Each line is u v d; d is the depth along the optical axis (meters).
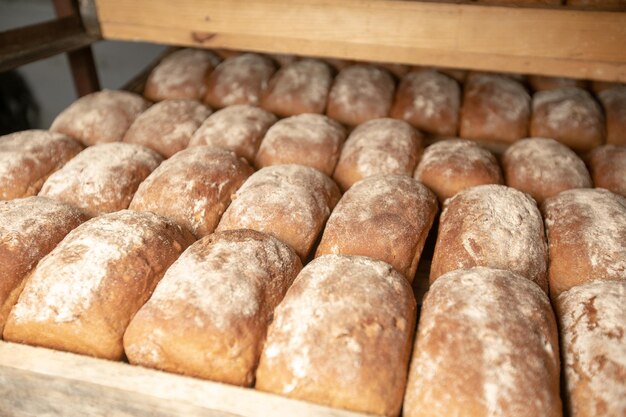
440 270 0.61
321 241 0.64
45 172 0.77
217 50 1.12
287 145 0.79
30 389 0.52
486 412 0.45
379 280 0.54
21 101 1.85
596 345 0.48
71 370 0.50
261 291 0.54
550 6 0.75
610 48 0.75
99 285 0.54
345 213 0.65
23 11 1.77
